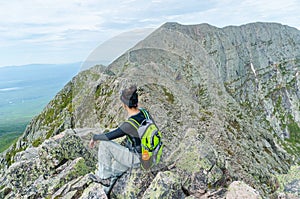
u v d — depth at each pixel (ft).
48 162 30.68
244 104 410.93
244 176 32.50
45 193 26.81
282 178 30.71
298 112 447.01
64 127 96.43
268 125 417.90
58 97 163.63
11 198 28.71
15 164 31.45
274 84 472.44
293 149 375.04
